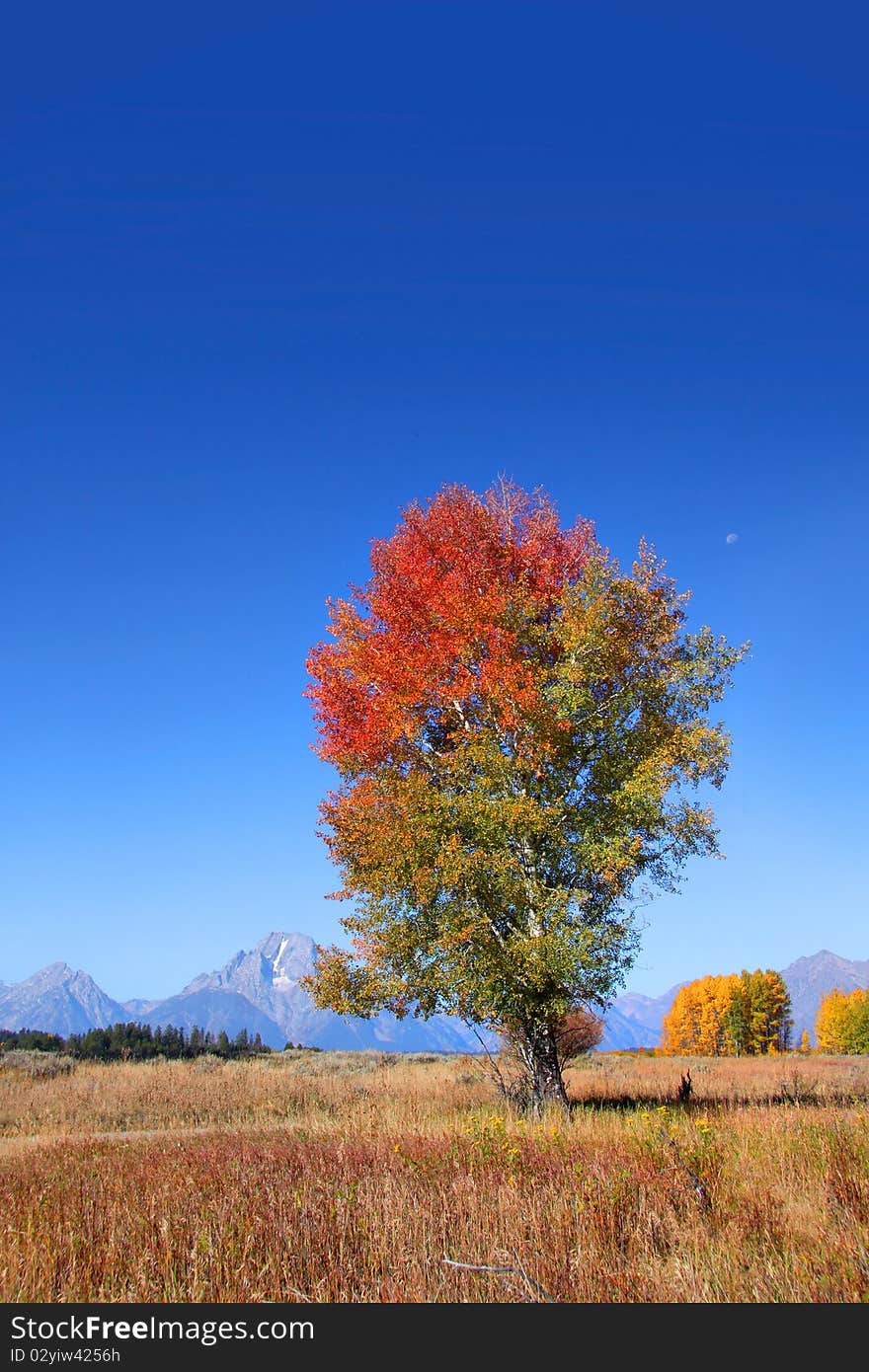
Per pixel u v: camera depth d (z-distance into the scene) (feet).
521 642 66.23
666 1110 41.19
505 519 72.69
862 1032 333.21
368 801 64.64
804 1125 37.47
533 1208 25.08
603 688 67.10
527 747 61.77
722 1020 349.61
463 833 61.93
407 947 61.98
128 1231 25.00
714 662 67.97
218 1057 140.67
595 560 66.54
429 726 67.87
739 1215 24.22
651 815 60.75
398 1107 64.75
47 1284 21.26
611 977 59.57
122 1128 72.79
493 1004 59.52
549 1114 53.21
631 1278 20.38
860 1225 22.86
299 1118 70.18
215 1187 30.99
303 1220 24.67
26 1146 56.49
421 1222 23.62
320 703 69.05
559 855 61.46
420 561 70.49
